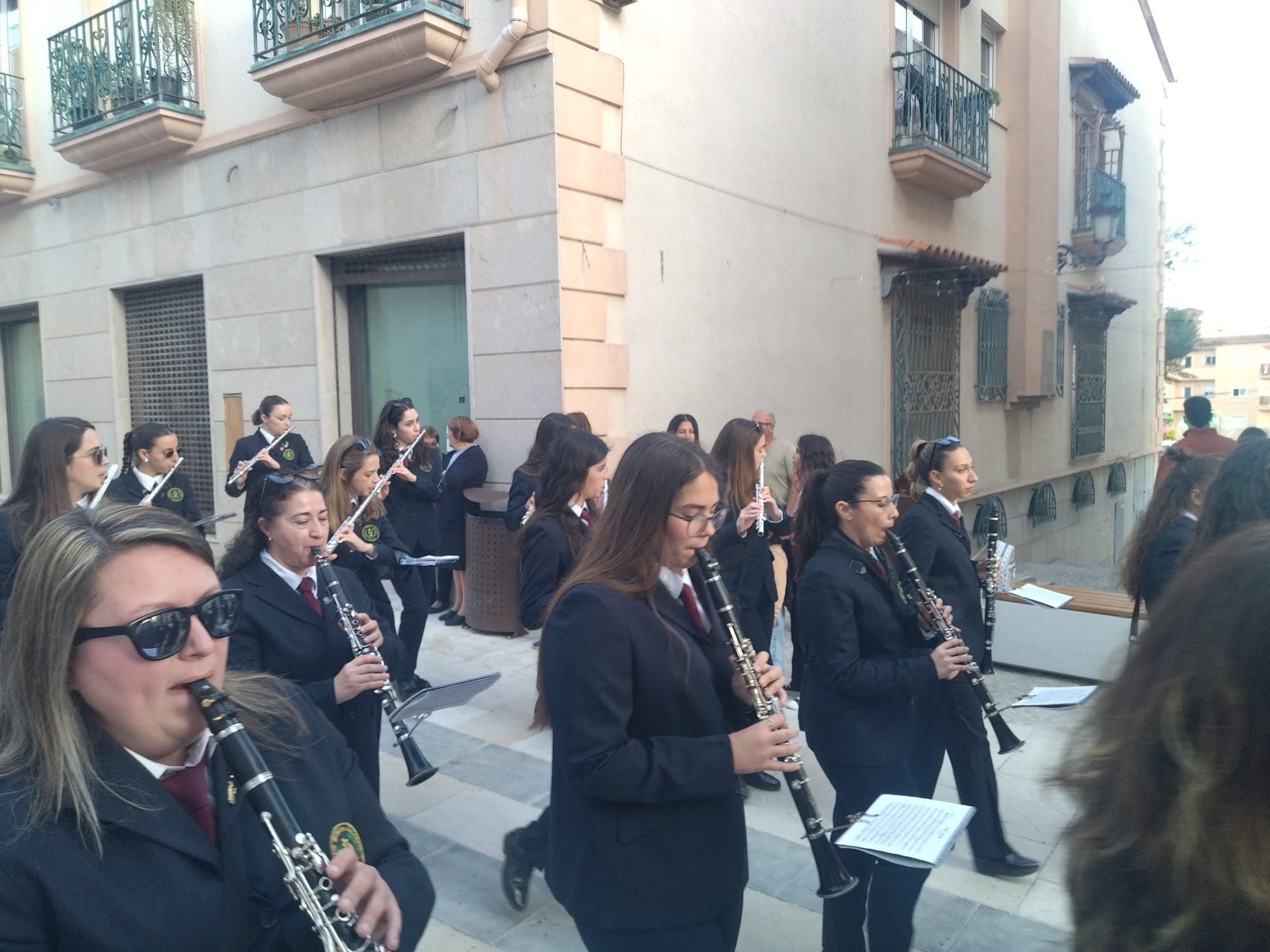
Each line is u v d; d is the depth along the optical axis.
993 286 12.04
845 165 9.24
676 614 1.93
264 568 2.68
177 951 1.20
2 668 1.25
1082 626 5.27
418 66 6.44
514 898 2.99
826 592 2.60
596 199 6.38
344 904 1.26
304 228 7.65
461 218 6.60
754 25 7.96
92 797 1.19
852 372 9.47
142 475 5.22
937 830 1.94
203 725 1.32
